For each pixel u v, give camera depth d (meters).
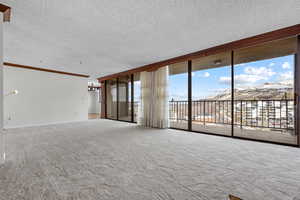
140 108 5.29
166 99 4.56
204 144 2.81
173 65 4.59
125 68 5.62
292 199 1.20
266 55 3.56
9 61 4.56
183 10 2.05
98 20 2.29
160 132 3.95
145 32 2.71
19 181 1.46
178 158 2.10
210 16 2.21
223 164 1.89
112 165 1.86
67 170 1.71
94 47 3.43
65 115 6.05
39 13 2.09
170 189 1.34
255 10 2.05
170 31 2.68
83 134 3.68
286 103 3.43
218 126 4.59
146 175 1.60
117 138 3.28
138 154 2.26
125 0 1.84
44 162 1.94
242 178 1.54
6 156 2.14
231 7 1.99
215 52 3.40
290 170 1.71
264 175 1.60
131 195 1.25
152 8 2.00
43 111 5.44
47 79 5.58
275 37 2.63
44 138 3.26
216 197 1.23
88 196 1.24
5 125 4.60
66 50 3.62
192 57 3.83
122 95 6.54
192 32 2.72
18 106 4.86
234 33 2.77
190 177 1.56
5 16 2.05
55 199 1.20
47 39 2.97
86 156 2.16
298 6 1.95
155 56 4.15
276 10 2.05
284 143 2.72
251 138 3.12
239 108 4.27
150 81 5.01
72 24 2.40
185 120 5.53
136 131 4.07
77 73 6.43
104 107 7.55
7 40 3.00
